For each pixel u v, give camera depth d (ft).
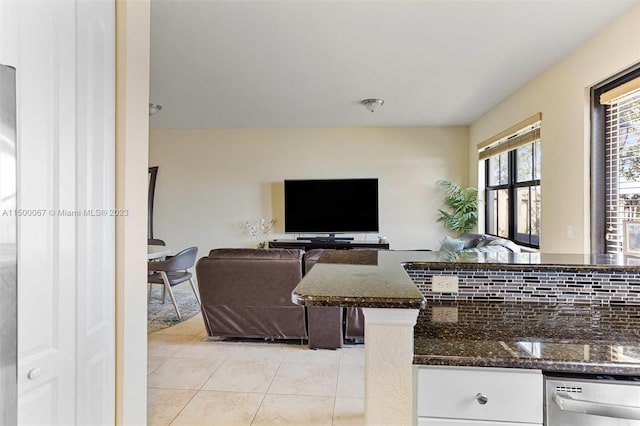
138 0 5.08
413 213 18.57
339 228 18.13
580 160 9.21
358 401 7.56
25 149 3.39
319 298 3.24
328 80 11.78
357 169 18.74
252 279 10.41
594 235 8.93
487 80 11.69
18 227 3.32
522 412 3.21
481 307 4.94
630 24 7.58
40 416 3.58
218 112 15.79
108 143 4.63
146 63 5.29
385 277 4.10
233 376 8.67
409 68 10.75
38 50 3.52
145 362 5.37
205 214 19.45
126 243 4.88
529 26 8.23
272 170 19.11
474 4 7.38
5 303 2.88
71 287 3.97
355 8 7.55
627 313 4.66
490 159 16.51
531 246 12.89
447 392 3.27
